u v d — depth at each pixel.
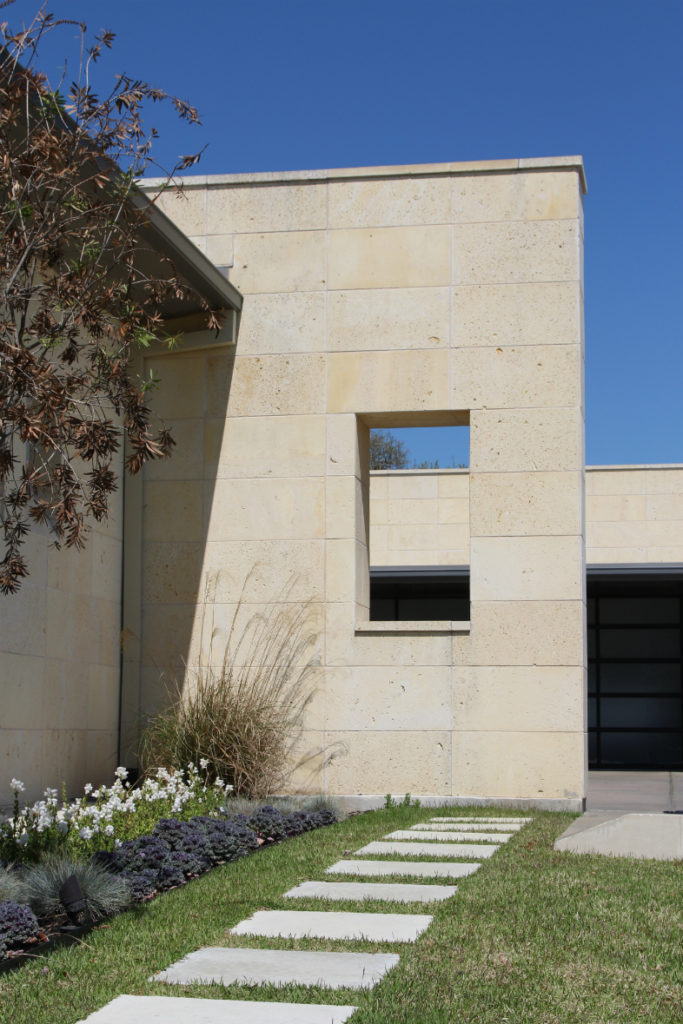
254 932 6.39
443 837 10.04
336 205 13.91
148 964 5.72
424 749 12.94
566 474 13.07
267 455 13.71
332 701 13.18
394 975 5.46
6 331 6.61
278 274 13.92
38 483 7.11
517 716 12.82
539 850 9.27
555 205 13.49
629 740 23.05
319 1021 4.82
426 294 13.60
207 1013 4.95
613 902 7.09
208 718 12.48
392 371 13.56
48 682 11.90
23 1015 4.91
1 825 8.19
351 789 13.02
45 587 11.89
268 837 10.14
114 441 6.84
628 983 5.39
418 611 24.00
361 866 8.46
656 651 23.27
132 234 7.69
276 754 12.89
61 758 12.15
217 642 13.53
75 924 6.47
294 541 13.53
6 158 6.64
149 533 13.88
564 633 12.85
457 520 24.12
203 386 13.96
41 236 6.92
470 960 5.73
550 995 5.19
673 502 23.78
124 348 7.44
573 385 13.19
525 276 13.44
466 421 14.03
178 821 8.95
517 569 13.02
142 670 13.68
